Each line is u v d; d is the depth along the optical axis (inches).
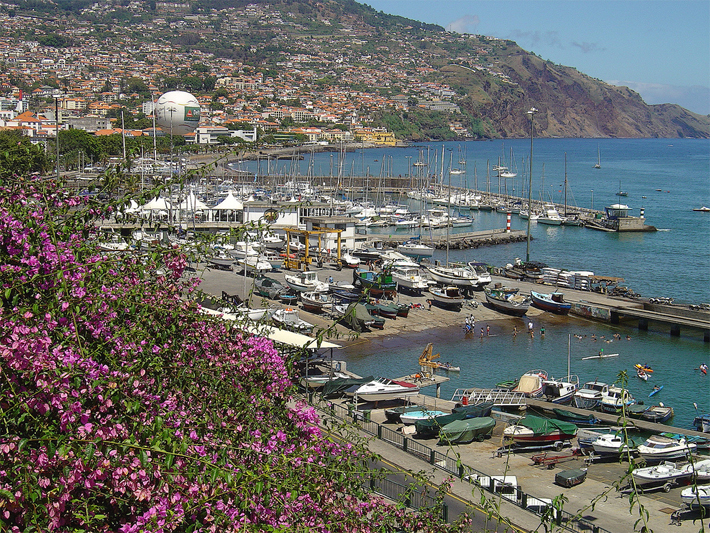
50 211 719.7
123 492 506.3
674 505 1444.4
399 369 2501.2
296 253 4192.9
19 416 492.7
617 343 2952.8
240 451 666.2
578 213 7081.7
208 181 7317.9
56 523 467.8
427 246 4936.0
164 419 597.3
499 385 2295.8
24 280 608.1
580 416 1996.8
